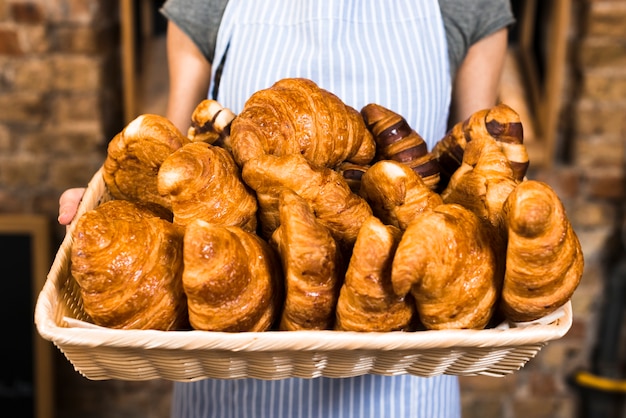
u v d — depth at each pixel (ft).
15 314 6.77
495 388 7.33
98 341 2.58
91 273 2.68
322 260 2.68
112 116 6.60
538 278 2.61
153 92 6.58
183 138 3.14
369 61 3.88
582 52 6.31
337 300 2.74
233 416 3.98
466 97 4.33
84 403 7.34
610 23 6.21
